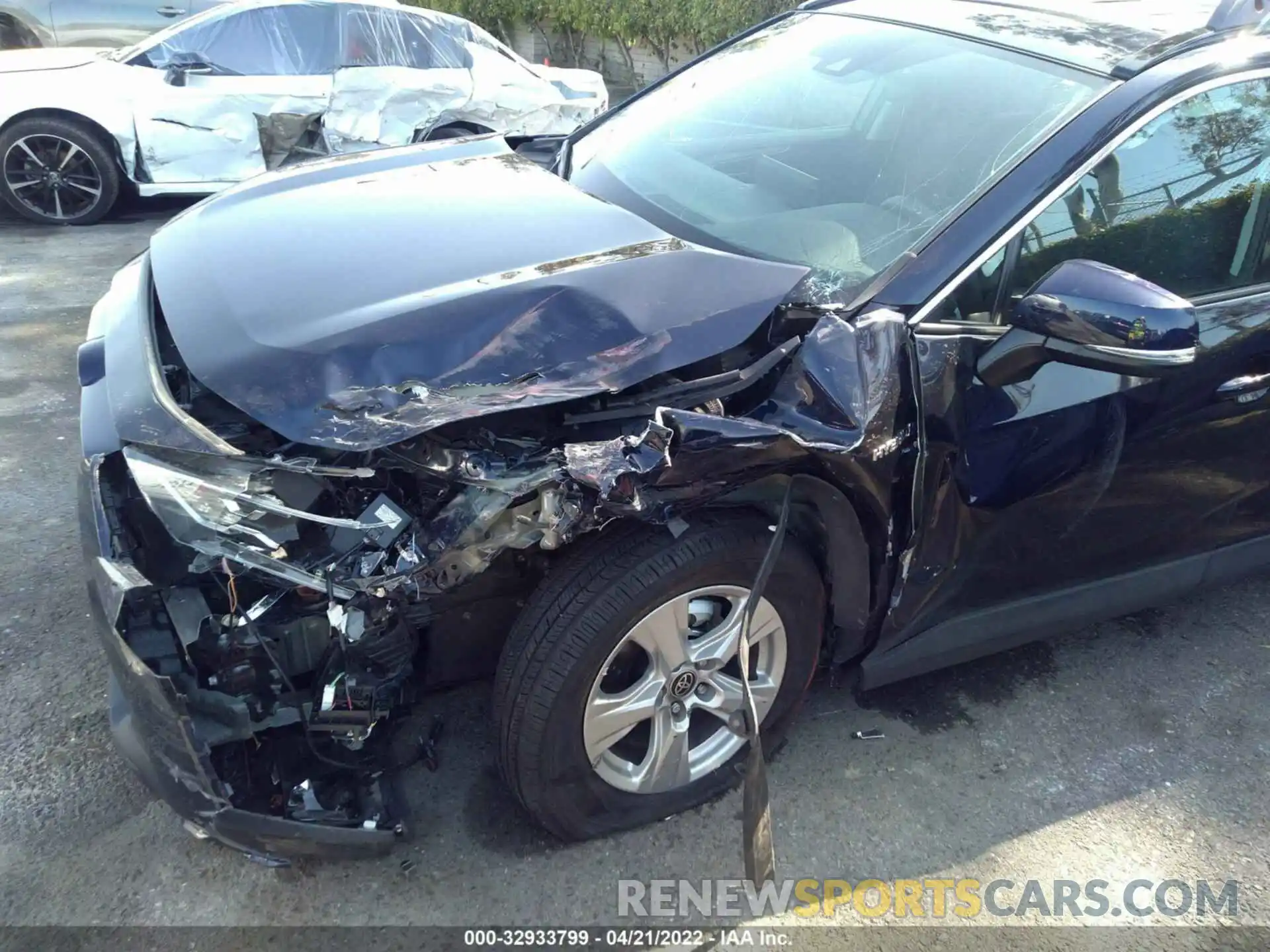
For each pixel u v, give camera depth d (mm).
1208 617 3223
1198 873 2322
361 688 1913
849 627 2342
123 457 1968
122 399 1957
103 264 6188
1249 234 2541
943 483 2203
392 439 1771
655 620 2029
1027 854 2338
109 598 1703
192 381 2035
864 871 2264
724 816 2355
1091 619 2742
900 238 2346
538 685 1954
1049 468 2332
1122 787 2543
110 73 6699
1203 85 2396
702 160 2908
